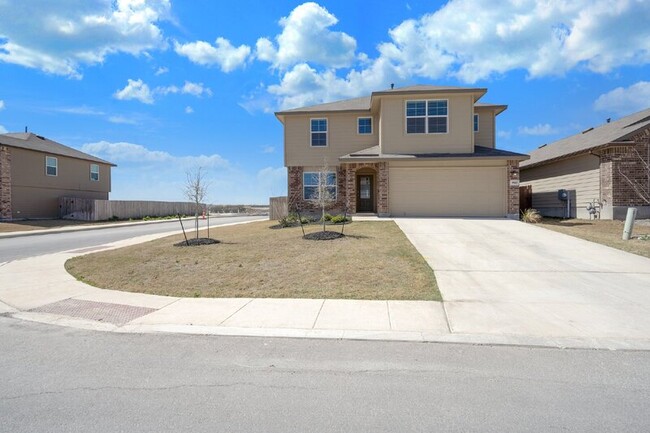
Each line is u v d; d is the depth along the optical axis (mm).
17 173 27547
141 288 8125
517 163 18578
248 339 5281
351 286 7766
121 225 26766
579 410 3398
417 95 19141
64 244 16500
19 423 3258
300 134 22703
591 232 14359
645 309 6254
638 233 13891
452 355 4676
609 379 4008
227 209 54594
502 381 3982
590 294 7086
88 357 4691
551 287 7555
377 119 22234
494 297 6992
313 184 22656
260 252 10922
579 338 5129
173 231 21125
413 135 19359
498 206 18734
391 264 9211
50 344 5141
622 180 18250
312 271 8852
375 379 4059
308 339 5262
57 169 30922
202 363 4504
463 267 9148
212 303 6977
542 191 24875
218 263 9906
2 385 3957
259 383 3984
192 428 3168
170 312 6473
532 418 3271
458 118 19203
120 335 5480
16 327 5855
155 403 3584
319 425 3199
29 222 26562
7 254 13656
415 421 3246
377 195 20062
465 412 3381
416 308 6461
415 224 15836
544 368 4285
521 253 10586
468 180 18875
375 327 5629
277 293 7484
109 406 3531
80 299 7344
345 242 11859
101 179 35969
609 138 18891
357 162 19047
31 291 8023
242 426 3195
